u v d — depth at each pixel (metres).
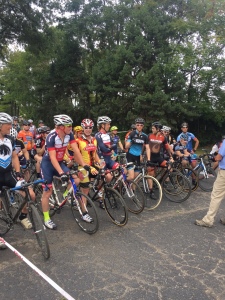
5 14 20.28
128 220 4.75
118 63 18.92
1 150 3.67
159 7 20.17
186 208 5.43
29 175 6.13
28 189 3.53
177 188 5.81
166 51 18.53
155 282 2.99
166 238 4.06
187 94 18.80
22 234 4.11
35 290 2.83
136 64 18.69
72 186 4.29
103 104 19.83
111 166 5.15
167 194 5.96
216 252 3.68
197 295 2.79
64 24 23.98
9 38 22.02
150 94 17.30
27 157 5.88
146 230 4.34
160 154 6.07
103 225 4.51
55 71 24.89
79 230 4.29
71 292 2.81
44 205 4.30
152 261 3.41
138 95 17.42
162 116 17.31
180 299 2.73
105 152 5.11
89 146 4.79
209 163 7.11
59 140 4.05
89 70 25.47
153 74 17.33
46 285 2.91
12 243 3.82
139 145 5.97
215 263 3.40
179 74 17.34
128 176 5.50
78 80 24.48
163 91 17.50
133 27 19.19
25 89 26.92
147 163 5.74
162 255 3.56
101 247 3.75
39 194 4.89
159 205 5.58
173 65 16.89
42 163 4.28
